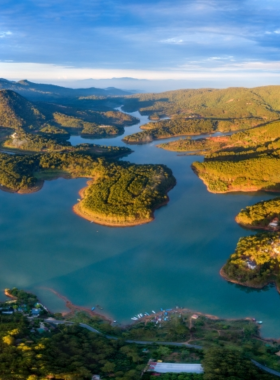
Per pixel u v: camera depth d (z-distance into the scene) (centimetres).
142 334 17062
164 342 16425
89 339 15900
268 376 12750
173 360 14488
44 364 12775
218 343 16025
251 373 12912
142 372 13488
